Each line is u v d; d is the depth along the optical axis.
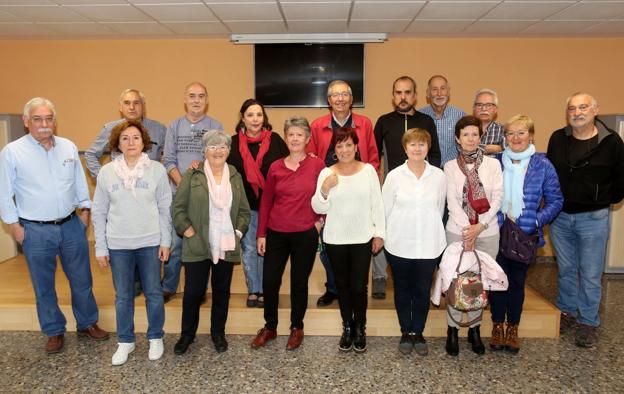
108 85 5.88
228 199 2.82
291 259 2.96
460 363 2.88
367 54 5.77
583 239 3.14
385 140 3.37
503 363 2.88
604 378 2.70
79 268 3.08
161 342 2.95
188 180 2.81
